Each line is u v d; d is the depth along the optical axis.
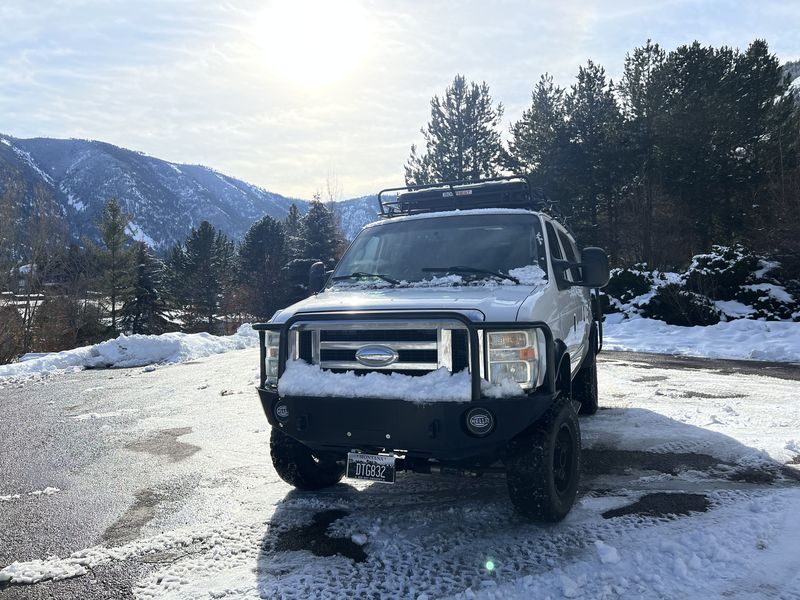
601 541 3.55
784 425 6.26
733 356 12.42
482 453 3.66
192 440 6.37
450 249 4.90
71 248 40.31
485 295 3.95
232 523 4.05
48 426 7.28
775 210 24.12
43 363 12.98
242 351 15.52
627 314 18.44
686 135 31.23
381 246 5.20
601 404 7.65
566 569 3.22
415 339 3.61
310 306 4.11
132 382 10.70
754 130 32.28
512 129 37.09
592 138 33.31
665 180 32.78
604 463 5.17
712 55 32.44
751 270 18.98
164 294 53.44
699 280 18.48
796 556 3.26
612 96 34.00
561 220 6.99
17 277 34.19
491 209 5.27
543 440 3.62
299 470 4.47
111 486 4.92
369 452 3.79
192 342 15.45
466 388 3.40
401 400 3.46
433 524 3.94
